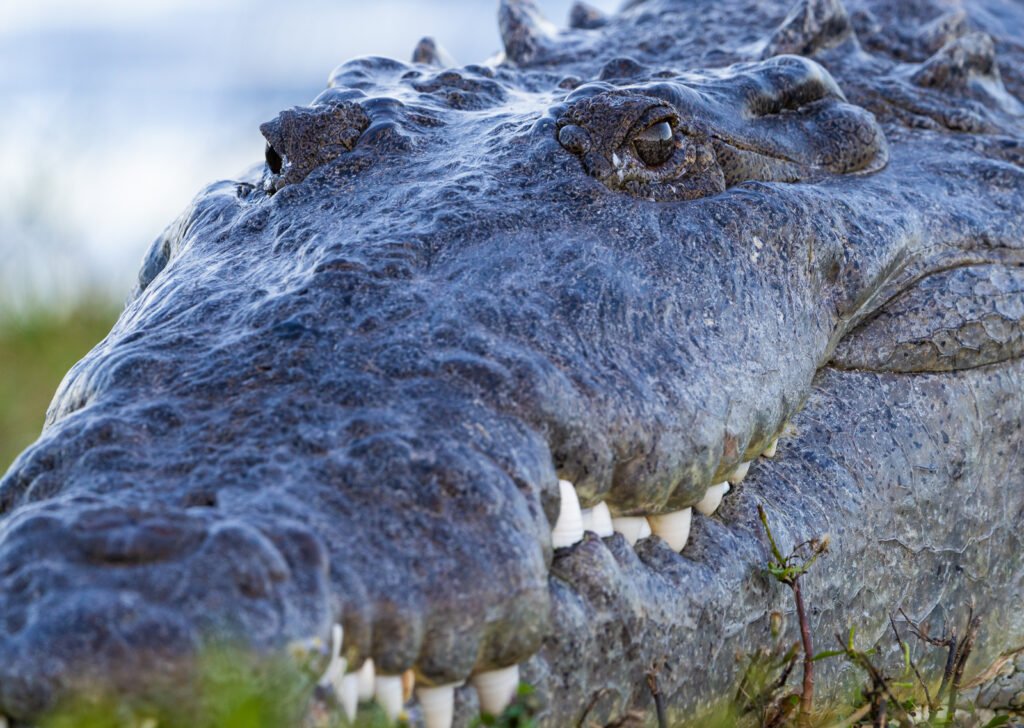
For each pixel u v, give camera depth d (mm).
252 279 10438
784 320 11297
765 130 13172
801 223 11812
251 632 6668
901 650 12336
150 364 9180
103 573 6723
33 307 31672
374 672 7617
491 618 7906
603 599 9117
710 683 10133
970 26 19625
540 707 8656
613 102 11641
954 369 13141
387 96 12617
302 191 11664
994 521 13438
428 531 7859
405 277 9844
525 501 8398
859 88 16156
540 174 11305
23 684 6441
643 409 9508
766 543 10750
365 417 8391
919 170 14508
